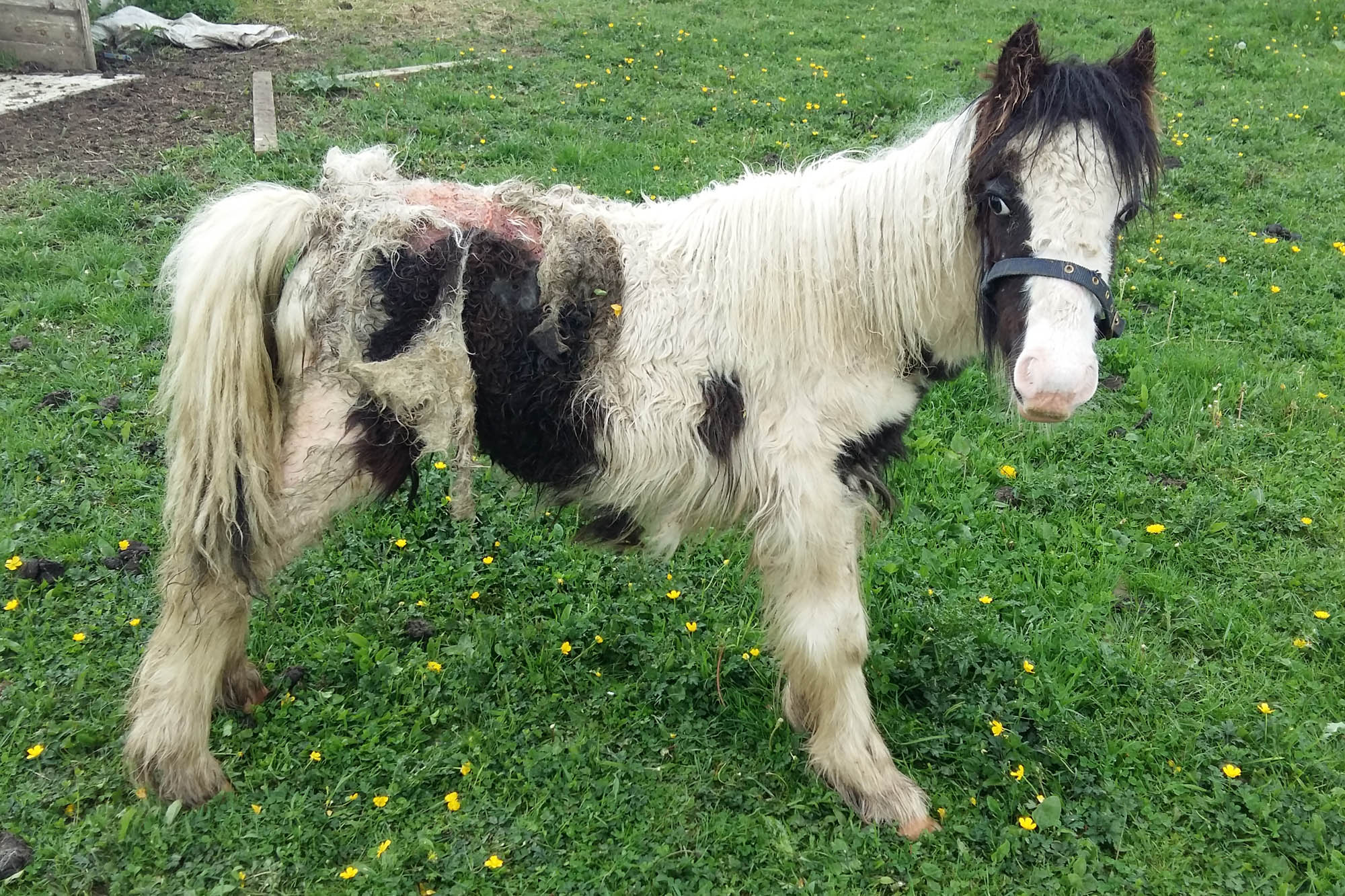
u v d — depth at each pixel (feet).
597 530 9.43
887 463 9.04
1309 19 38.04
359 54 30.91
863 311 8.21
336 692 10.15
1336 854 8.41
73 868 7.97
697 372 8.18
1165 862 8.58
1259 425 15.05
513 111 25.93
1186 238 20.62
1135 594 11.98
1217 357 16.34
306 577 11.54
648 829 8.62
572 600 11.50
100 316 16.24
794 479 8.23
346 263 7.91
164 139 23.82
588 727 9.78
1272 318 17.79
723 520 8.89
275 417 8.18
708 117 26.84
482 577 11.73
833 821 8.86
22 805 8.45
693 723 9.84
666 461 8.33
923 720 9.96
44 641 10.27
